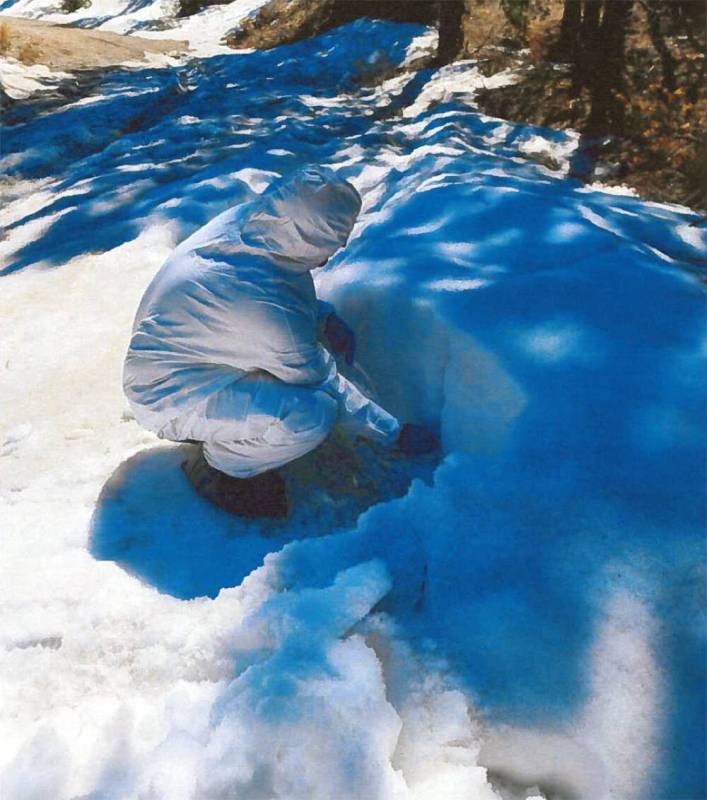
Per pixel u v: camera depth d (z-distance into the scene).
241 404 2.80
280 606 2.45
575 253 3.58
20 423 3.91
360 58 13.55
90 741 2.21
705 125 7.38
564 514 2.51
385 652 2.37
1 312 5.17
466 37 12.50
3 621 2.64
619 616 2.27
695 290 3.36
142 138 9.54
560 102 9.14
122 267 5.60
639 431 2.67
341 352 3.29
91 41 17.03
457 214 4.02
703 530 2.37
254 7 23.25
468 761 2.14
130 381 2.89
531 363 2.96
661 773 2.05
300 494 3.13
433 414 3.34
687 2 8.59
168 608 2.63
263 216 2.71
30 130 10.56
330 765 2.05
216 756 2.08
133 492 3.24
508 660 2.29
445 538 2.59
